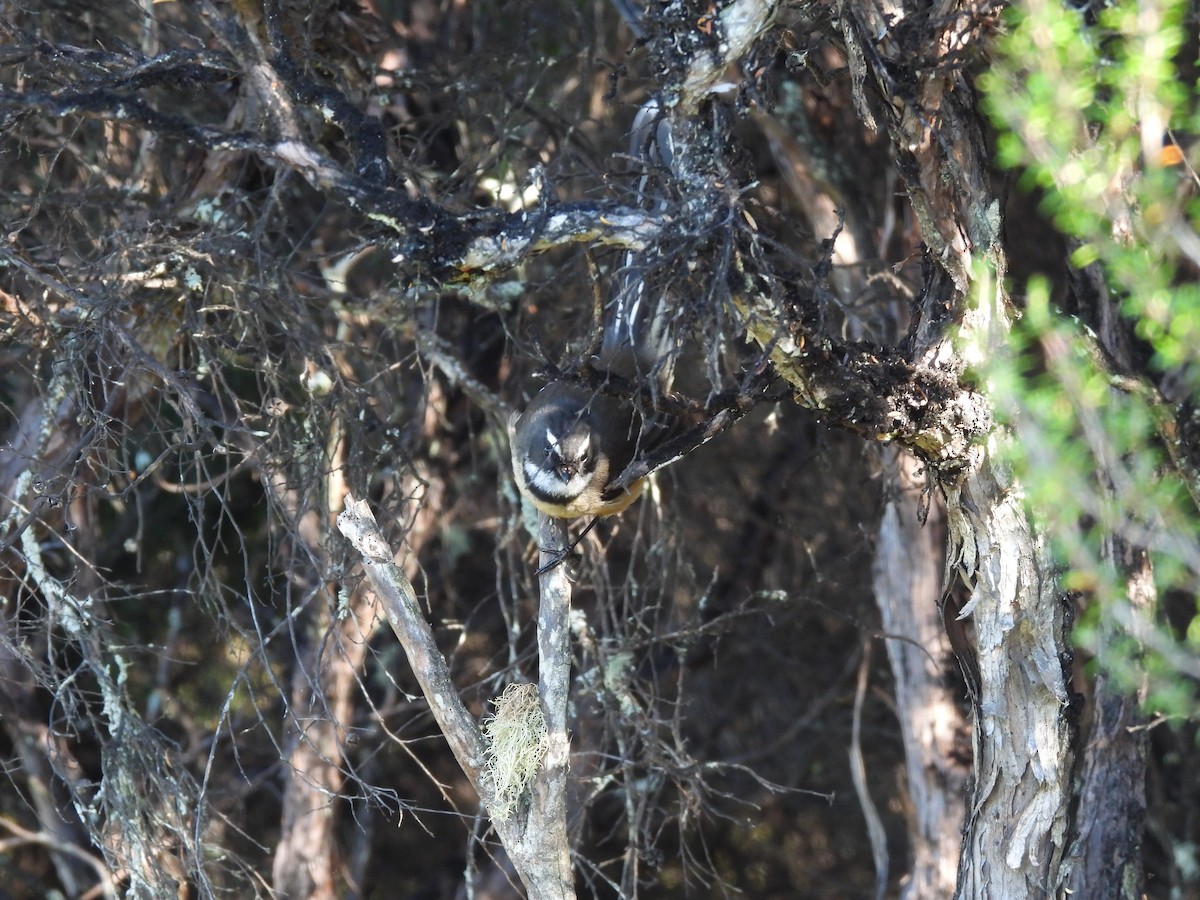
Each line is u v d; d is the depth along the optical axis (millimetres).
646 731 5660
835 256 6324
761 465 8492
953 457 3904
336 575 4777
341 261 6016
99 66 4395
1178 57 5387
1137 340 5016
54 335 5496
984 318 3867
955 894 4246
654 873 9367
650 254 3557
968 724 6711
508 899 8789
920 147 3703
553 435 4844
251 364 5785
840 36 3832
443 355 6332
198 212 5570
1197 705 4809
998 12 3672
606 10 7473
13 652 4898
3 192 5539
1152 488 4133
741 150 3797
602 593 6184
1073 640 4121
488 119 6566
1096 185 3623
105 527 8047
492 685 7027
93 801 5258
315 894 7359
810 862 9609
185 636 8461
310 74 5203
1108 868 4996
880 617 8391
